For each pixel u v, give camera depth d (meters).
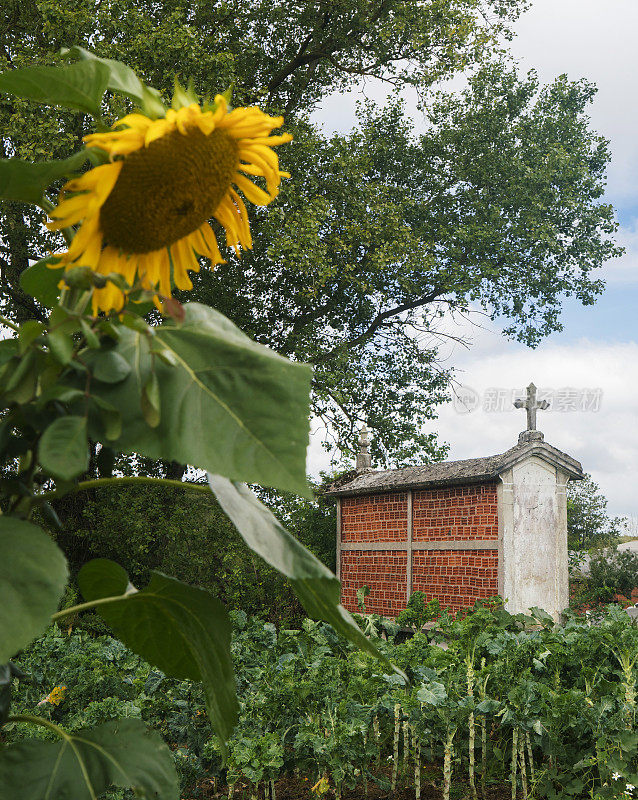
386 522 15.58
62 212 0.99
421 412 20.36
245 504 1.14
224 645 1.43
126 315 0.95
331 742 4.41
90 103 1.09
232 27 15.41
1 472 1.11
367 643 1.21
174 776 1.25
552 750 4.91
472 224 19.30
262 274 16.80
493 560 12.78
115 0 12.03
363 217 15.85
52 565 0.92
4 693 1.14
